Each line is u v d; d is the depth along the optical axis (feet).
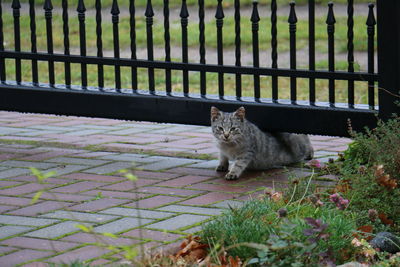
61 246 26.63
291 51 37.70
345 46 71.41
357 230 27.89
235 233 25.89
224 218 27.53
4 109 42.39
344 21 79.97
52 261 25.16
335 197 28.55
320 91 59.88
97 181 35.12
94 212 30.53
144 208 31.12
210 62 68.54
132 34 39.88
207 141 43.70
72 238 27.45
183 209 31.01
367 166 32.60
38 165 37.96
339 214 28.30
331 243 25.67
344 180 32.60
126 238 27.40
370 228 27.94
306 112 37.32
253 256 25.04
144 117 39.99
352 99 37.04
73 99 40.98
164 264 23.95
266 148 38.47
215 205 31.60
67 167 37.60
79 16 40.47
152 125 48.01
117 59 40.09
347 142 44.01
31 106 41.81
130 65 39.93
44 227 28.71
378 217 29.45
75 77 64.85
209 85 62.13
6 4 91.76
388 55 35.22
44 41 77.15
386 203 30.19
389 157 31.65
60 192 33.35
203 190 34.09
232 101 38.68
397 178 31.53
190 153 40.83
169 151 41.19
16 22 41.73
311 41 37.06
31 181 34.99
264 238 25.16
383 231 28.53
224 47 72.84
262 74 38.06
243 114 37.63
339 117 36.68
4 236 27.71
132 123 48.52
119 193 33.24
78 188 33.96
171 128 47.11
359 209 30.14
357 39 73.56
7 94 42.11
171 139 44.11
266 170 38.63
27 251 26.16
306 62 67.21
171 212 30.60
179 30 78.33
